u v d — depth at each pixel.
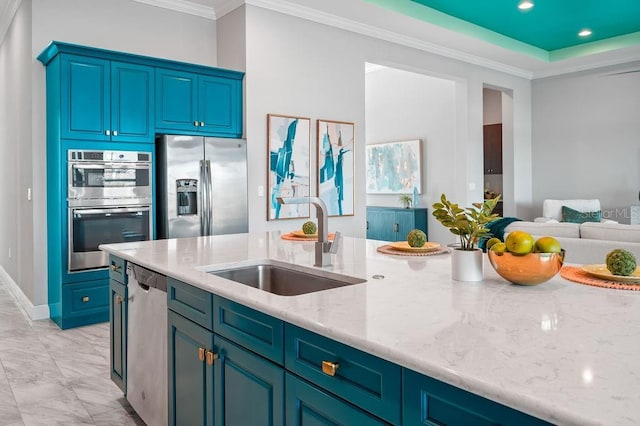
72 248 3.88
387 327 1.12
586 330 1.08
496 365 0.88
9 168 5.37
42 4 4.11
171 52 4.80
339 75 5.38
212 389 1.67
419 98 7.52
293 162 5.04
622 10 5.50
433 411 0.93
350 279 1.75
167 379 2.00
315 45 5.16
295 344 1.28
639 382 0.80
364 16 5.18
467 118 6.73
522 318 1.18
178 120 4.39
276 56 4.86
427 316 1.21
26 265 4.52
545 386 0.79
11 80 5.14
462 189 6.78
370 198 8.34
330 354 1.17
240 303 1.46
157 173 4.36
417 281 1.65
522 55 6.65
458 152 6.82
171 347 1.96
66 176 3.85
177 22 4.83
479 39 5.97
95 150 3.95
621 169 6.88
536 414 0.74
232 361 1.56
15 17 4.83
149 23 4.66
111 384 2.90
